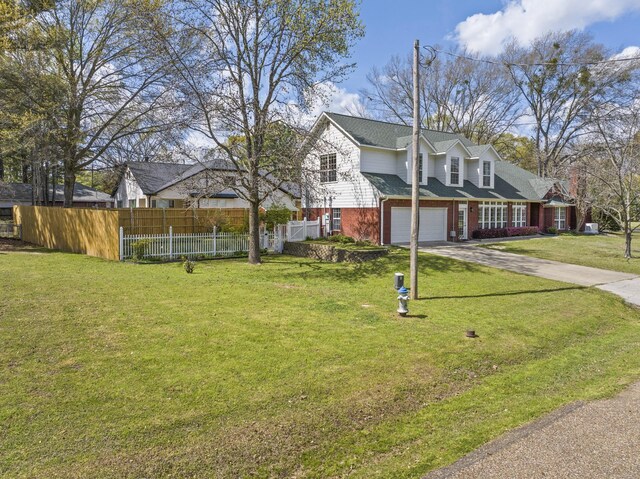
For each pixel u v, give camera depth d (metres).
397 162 23.02
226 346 6.13
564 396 5.10
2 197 33.09
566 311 9.48
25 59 19.28
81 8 21.22
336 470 3.47
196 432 3.89
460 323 8.02
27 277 10.83
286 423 4.12
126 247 15.30
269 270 13.98
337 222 22.98
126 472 3.29
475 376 5.70
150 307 8.12
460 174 24.94
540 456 3.61
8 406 4.19
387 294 10.52
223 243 17.34
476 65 39.44
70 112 21.34
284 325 7.31
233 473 3.36
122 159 24.19
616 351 7.12
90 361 5.40
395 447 3.85
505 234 26.59
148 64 21.75
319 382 5.08
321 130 22.80
